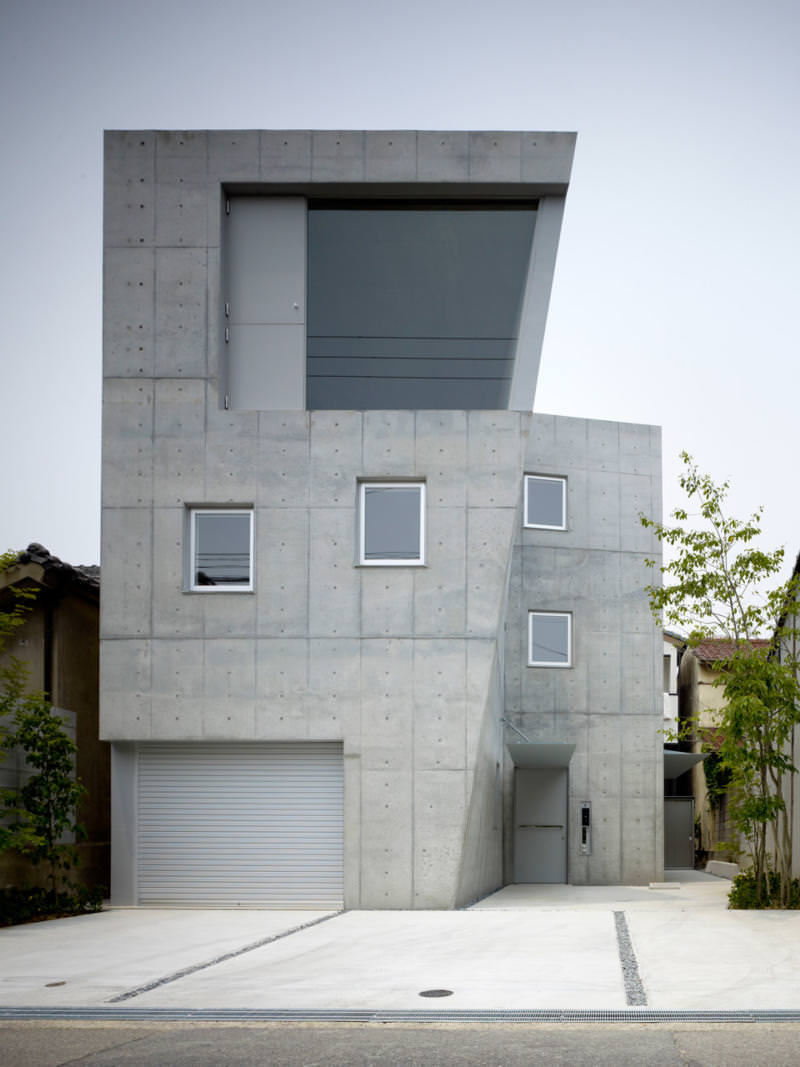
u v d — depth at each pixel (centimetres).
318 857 1462
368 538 1502
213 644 1478
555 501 2309
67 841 1602
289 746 1484
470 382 1589
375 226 1622
